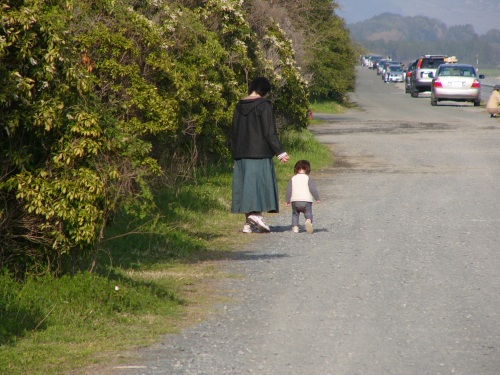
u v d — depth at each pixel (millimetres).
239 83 51562
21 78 20469
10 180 21047
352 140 82188
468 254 29531
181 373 16578
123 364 17109
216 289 24172
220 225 35969
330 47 155625
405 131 92562
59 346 18125
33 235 22047
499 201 43281
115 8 33875
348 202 43156
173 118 34781
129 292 22047
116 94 33406
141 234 31125
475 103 143375
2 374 16203
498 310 21672
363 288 24250
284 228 35594
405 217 38094
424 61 180875
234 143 34531
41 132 21188
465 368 16891
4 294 20469
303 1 91812
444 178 53406
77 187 21219
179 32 40594
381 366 17016
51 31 20891
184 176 42812
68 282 21625
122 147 22516
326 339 19000
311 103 149000
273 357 17641
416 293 23625
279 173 53312
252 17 58812
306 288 24297
